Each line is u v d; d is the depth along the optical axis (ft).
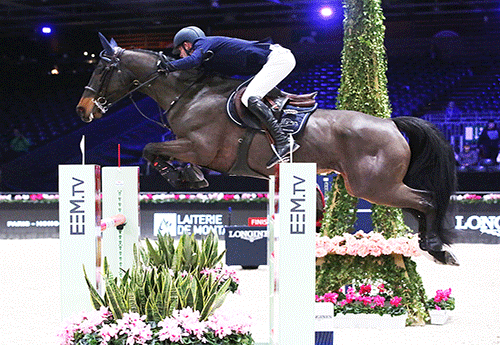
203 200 49.47
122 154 74.02
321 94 75.10
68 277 14.43
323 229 23.47
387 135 20.54
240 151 20.75
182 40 21.61
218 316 13.64
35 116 77.56
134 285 13.85
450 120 69.26
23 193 54.54
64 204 14.43
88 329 13.16
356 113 21.22
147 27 72.90
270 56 20.76
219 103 20.92
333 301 21.44
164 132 74.74
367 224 27.81
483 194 49.47
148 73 21.59
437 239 20.89
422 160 21.16
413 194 20.68
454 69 74.59
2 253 41.96
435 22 75.77
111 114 75.77
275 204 14.07
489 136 63.46
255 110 20.17
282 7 66.54
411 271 22.21
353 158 20.59
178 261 20.97
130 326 12.92
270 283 16.01
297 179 13.47
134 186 21.40
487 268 35.45
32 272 33.58
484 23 74.90
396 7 66.59
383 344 18.33
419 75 74.54
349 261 22.30
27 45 79.15
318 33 77.51
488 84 73.05
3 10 63.05
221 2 64.49
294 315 13.48
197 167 21.83
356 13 23.04
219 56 21.11
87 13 64.69
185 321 13.12
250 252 36.27
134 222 21.36
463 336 19.39
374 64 22.95
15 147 73.41
